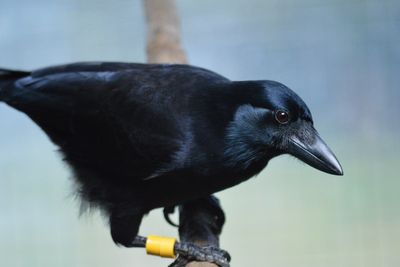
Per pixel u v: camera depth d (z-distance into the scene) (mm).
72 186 15742
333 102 26297
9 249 24438
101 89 15102
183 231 14680
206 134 14133
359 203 24422
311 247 24328
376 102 26062
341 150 25359
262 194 24906
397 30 26172
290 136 13953
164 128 14375
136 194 15031
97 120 15039
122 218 15219
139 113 14594
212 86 14414
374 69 26250
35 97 15656
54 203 24609
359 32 26438
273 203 24781
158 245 14445
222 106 14094
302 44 26641
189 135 14211
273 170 24906
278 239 24422
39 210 24594
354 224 24219
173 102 14461
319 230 24438
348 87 26297
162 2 18547
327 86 26469
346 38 26500
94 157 15172
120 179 15062
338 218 24328
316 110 26297
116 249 24625
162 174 14461
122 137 14758
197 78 14703
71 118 15320
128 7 26750
